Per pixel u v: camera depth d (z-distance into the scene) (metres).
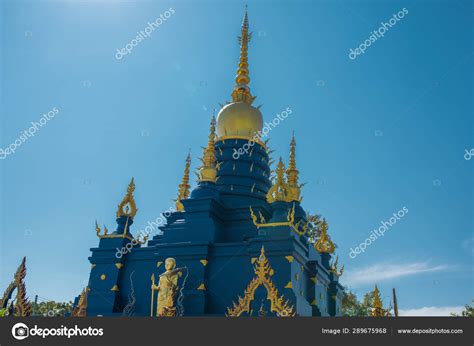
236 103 54.22
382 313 27.03
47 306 71.88
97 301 40.53
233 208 44.50
